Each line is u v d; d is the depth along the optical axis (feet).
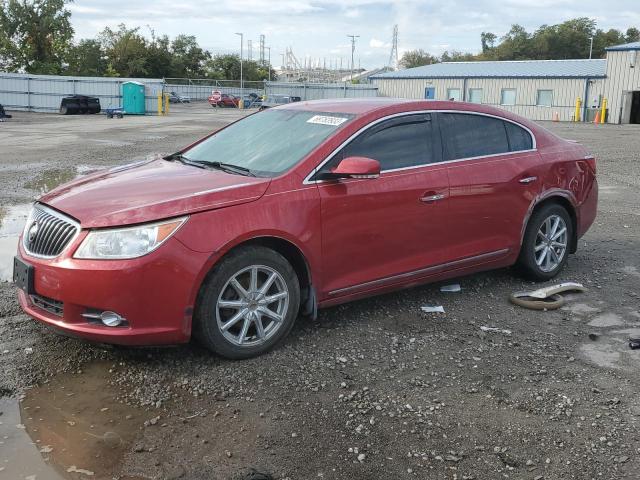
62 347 14.30
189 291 12.78
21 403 11.99
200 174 14.87
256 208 13.62
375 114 15.98
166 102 156.46
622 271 21.20
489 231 17.88
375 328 15.80
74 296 12.48
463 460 10.46
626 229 27.55
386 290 16.21
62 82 160.66
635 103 136.56
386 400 12.30
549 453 10.68
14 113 151.84
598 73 141.49
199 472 10.00
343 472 10.08
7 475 9.84
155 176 14.85
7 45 241.14
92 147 63.05
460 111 17.72
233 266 13.32
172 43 350.43
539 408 12.11
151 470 10.04
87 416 11.58
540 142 19.52
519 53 336.90
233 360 13.80
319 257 14.61
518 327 16.19
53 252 13.00
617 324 16.53
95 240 12.47
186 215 12.85
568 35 326.85
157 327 12.69
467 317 16.76
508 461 10.45
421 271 16.57
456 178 16.88
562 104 145.89
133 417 11.57
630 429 11.41
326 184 14.67
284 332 14.40
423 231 16.35
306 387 12.74
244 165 15.40
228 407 11.94
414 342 15.01
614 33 332.39
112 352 14.07
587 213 20.81
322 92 185.98
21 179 40.14
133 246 12.41
